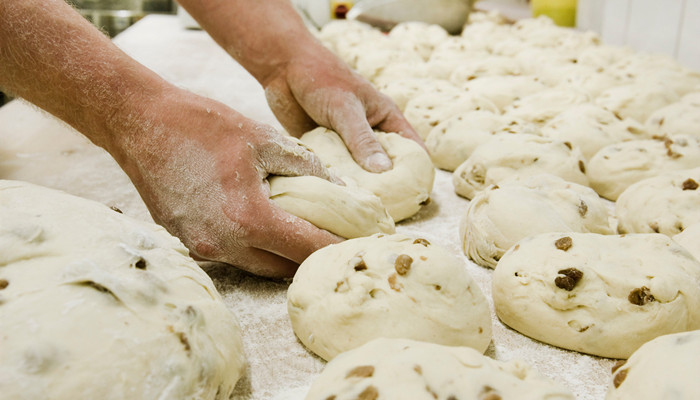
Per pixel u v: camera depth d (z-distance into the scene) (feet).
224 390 1.80
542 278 2.02
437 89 3.33
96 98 2.05
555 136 2.85
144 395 1.64
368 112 2.69
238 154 2.06
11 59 2.03
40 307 1.65
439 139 2.90
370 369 1.72
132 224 1.90
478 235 2.29
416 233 2.48
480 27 5.15
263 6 2.77
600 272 2.00
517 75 3.60
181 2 2.78
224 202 2.06
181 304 1.78
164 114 2.06
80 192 2.73
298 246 2.09
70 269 1.73
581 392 1.90
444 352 1.74
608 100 3.19
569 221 2.26
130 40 5.24
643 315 1.96
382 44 4.54
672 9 3.82
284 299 2.15
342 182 2.27
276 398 1.88
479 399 1.63
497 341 2.05
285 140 2.15
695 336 1.76
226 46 2.81
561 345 2.01
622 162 2.64
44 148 3.10
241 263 2.14
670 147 2.62
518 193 2.31
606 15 4.71
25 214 1.82
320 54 2.70
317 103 2.64
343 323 1.92
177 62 4.54
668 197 2.35
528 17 6.14
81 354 1.60
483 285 2.23
